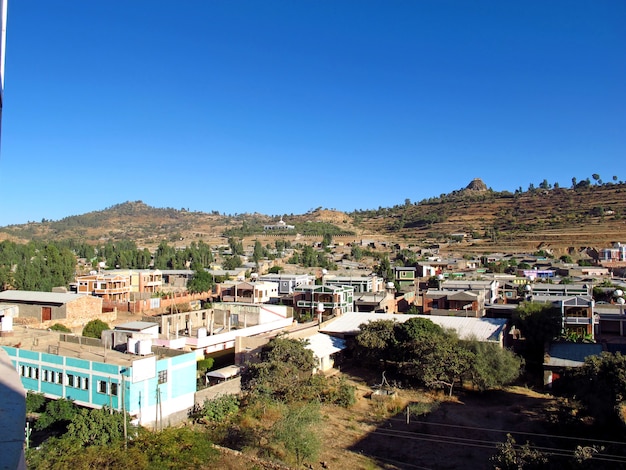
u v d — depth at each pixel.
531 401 40.06
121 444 27.14
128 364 33.59
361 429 34.94
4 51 5.61
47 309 64.69
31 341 41.41
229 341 50.59
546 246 166.12
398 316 59.69
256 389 38.16
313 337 51.88
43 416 32.25
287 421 30.89
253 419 35.28
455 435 33.69
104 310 74.31
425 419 36.66
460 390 43.16
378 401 40.12
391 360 48.62
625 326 58.66
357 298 75.94
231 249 196.62
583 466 25.33
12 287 86.06
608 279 103.00
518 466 25.61
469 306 63.81
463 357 42.03
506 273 122.44
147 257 144.12
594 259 145.75
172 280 113.62
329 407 39.28
